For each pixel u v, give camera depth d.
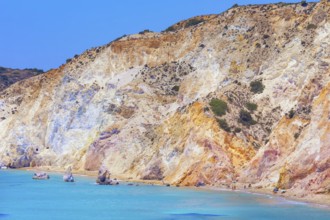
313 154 79.94
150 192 92.81
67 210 75.00
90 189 100.69
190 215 68.25
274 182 88.00
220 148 99.88
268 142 93.44
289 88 111.56
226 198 81.75
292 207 70.88
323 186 77.62
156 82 144.12
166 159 109.38
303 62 112.56
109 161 123.06
